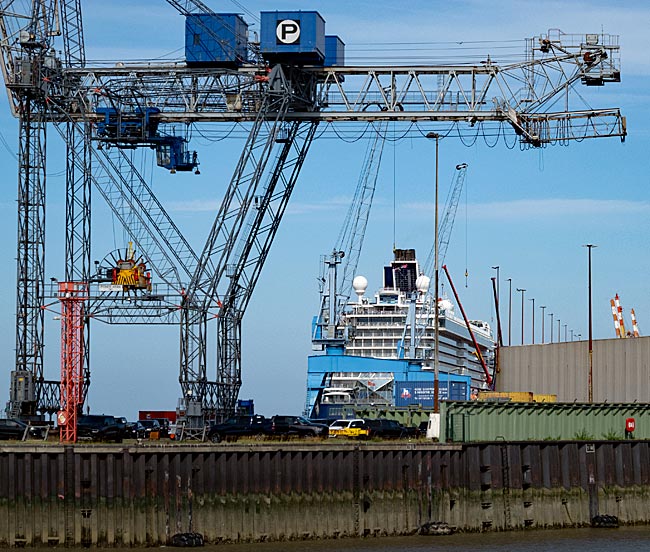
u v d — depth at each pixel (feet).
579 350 608.60
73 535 365.81
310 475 393.50
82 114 519.60
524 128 514.27
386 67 515.09
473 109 515.09
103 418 474.08
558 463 445.78
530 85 514.27
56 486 367.04
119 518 367.86
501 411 450.71
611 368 587.27
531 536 418.51
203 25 505.25
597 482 453.58
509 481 431.43
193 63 508.53
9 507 364.17
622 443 463.01
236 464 383.65
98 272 506.89
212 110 529.04
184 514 373.81
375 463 406.41
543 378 630.74
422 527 409.49
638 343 572.92
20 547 363.56
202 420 490.90
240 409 547.49
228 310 526.57
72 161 522.88
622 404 483.51
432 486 414.21
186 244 513.86
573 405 470.39
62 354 416.05
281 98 504.02
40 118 516.32
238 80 515.50
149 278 501.56
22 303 508.94
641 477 465.47
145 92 521.24
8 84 504.43
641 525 460.14
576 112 512.63
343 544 384.88
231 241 508.12
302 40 494.18
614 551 388.78
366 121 520.83
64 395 438.40
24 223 511.81
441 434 437.17
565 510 444.55
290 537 388.57
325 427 481.46
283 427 476.54
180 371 497.05
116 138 516.32
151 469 372.79
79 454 368.48
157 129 527.81
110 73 517.14
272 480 388.16
